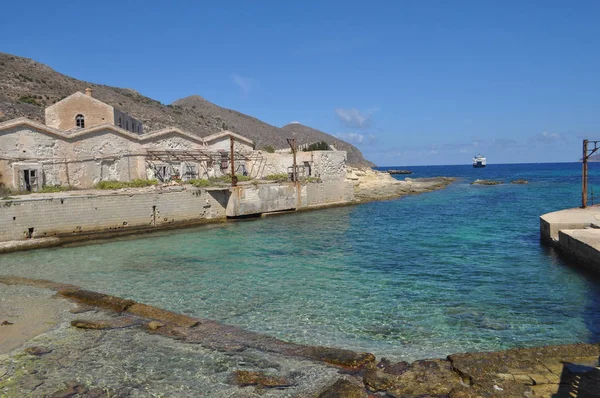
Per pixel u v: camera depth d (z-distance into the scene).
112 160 34.44
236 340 10.24
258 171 45.06
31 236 22.86
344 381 8.07
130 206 26.44
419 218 33.72
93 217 24.95
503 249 21.08
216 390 7.98
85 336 10.55
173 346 9.93
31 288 14.84
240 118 155.88
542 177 101.38
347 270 17.39
